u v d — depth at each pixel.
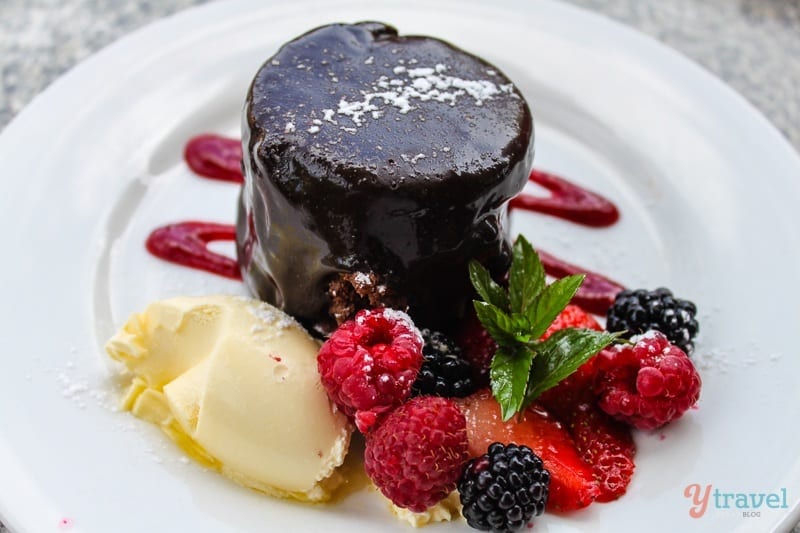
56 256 0.38
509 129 0.35
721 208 0.41
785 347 0.36
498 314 0.34
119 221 0.40
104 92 0.42
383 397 0.32
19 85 0.46
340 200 0.33
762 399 0.35
